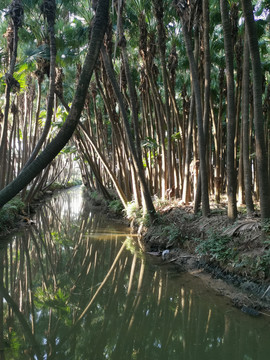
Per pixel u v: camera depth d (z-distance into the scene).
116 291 6.68
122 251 9.77
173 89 11.71
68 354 4.36
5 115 11.71
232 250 6.54
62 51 11.85
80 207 22.83
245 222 6.97
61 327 5.23
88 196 27.98
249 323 4.88
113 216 15.93
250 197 7.71
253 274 5.83
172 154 12.43
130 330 5.07
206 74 8.80
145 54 11.32
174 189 12.25
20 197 18.27
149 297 6.21
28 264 8.97
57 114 15.84
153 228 10.29
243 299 5.50
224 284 6.27
